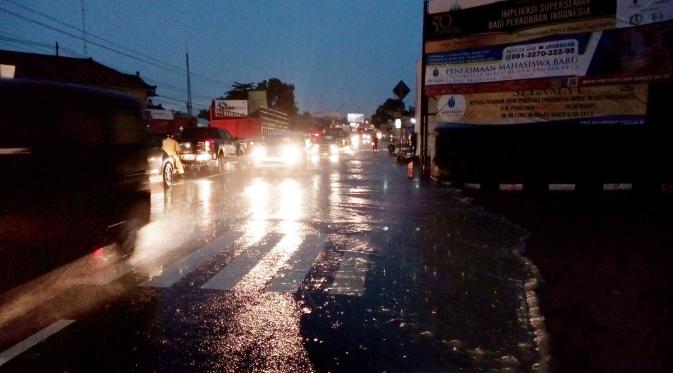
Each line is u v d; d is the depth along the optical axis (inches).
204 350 170.7
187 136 878.4
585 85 493.4
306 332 185.0
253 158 845.2
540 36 508.7
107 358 164.9
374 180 672.4
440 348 171.3
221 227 369.7
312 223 381.4
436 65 570.9
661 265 257.3
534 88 517.7
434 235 336.2
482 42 542.0
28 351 169.3
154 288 233.8
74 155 220.7
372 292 227.8
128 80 1632.6
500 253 288.4
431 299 217.8
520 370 156.0
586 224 358.9
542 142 521.7
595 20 481.4
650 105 478.3
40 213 195.9
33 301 215.6
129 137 274.4
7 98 186.4
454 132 573.0
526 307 206.5
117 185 257.3
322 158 1229.1
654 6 455.8
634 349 167.5
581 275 243.9
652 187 486.9
